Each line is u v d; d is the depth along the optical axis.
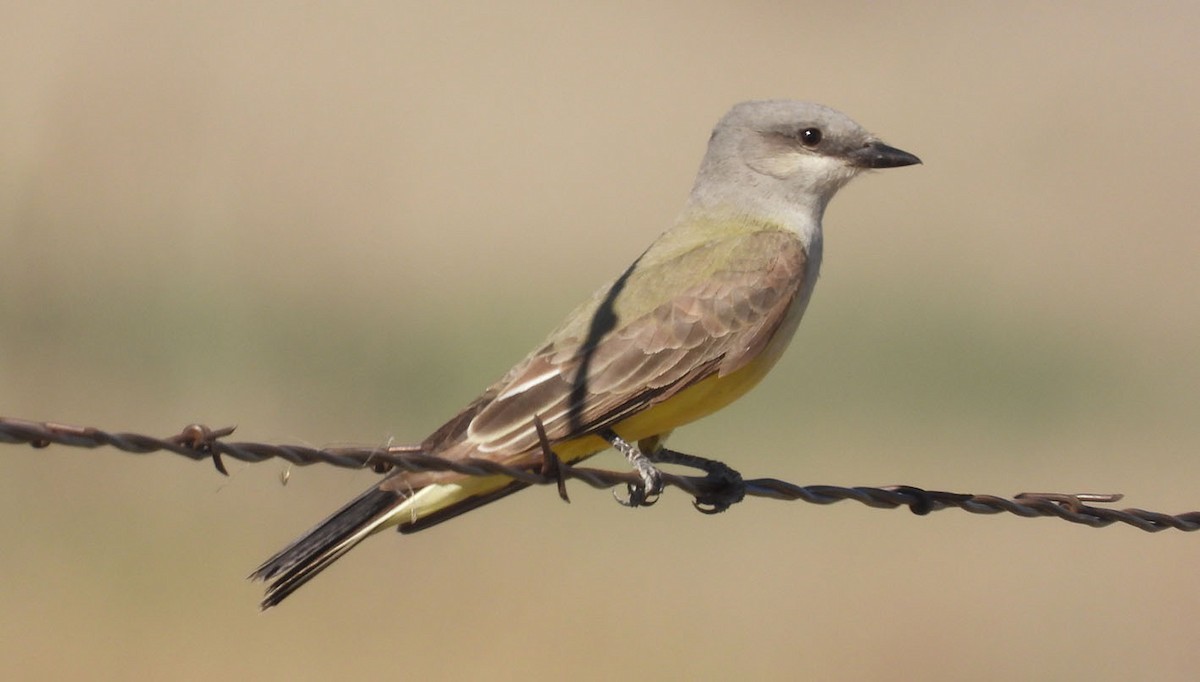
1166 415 15.47
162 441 4.98
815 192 7.85
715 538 12.54
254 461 5.18
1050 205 22.69
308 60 25.75
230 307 16.59
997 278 19.33
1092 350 17.22
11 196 18.17
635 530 12.48
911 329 17.55
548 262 19.55
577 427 6.76
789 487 6.56
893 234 21.19
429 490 6.45
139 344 15.19
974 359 16.77
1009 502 6.50
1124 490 13.78
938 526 13.16
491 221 21.45
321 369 15.05
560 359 6.84
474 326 16.78
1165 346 17.47
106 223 18.86
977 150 25.27
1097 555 12.89
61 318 15.75
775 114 7.84
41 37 24.02
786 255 7.36
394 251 19.69
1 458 11.86
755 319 7.13
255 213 20.08
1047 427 15.12
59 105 19.69
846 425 14.81
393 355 15.59
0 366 14.22
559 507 12.77
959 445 14.47
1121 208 22.80
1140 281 19.69
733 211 7.86
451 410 14.24
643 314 7.01
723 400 7.21
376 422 13.84
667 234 7.93
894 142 25.39
